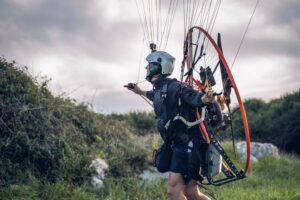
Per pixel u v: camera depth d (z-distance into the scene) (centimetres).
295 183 1869
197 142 980
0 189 1388
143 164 1877
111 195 1536
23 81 1653
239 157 2270
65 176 1541
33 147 1530
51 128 1634
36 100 1641
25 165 1520
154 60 1012
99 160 1703
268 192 1631
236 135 3497
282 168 2158
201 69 967
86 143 1791
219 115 969
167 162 999
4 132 1539
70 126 1744
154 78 1022
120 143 1891
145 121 3259
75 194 1469
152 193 1658
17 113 1570
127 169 1772
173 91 973
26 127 1578
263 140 3541
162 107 983
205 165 984
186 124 973
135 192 1628
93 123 1898
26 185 1451
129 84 1058
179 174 984
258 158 2358
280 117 3559
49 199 1427
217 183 1014
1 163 1465
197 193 1041
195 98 934
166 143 995
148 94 1052
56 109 1725
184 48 1002
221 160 983
